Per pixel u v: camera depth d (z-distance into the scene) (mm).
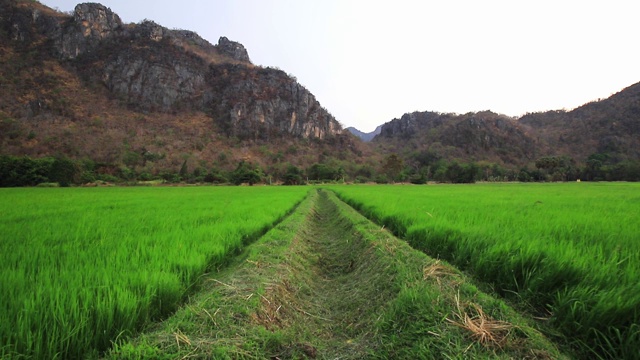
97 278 3734
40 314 2811
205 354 2729
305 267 6570
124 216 10508
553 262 3900
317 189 46000
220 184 70312
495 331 2871
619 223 6797
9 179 46500
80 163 56000
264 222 9984
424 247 6770
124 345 2738
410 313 3379
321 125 139000
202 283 4914
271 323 3709
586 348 2832
